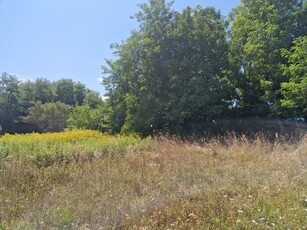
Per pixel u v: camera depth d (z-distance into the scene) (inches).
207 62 487.8
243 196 143.5
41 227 115.7
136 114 503.2
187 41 511.5
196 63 479.2
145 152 254.8
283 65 414.6
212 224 115.6
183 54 511.2
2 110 1815.9
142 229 111.8
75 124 851.4
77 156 232.4
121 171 196.1
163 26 529.7
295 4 481.1
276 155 237.8
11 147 231.0
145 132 496.1
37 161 213.6
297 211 122.1
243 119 509.7
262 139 315.6
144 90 511.8
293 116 425.4
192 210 128.6
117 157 236.2
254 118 501.4
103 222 120.9
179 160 231.8
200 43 495.2
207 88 471.2
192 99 451.2
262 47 458.0
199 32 495.2
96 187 164.1
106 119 662.5
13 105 1919.3
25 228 113.9
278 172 185.8
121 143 288.4
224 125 479.5
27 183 166.9
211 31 510.0
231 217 117.4
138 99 515.5
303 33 451.5
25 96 2187.5
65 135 408.2
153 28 529.3
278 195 142.6
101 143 287.7
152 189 165.0
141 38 541.6
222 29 545.6
